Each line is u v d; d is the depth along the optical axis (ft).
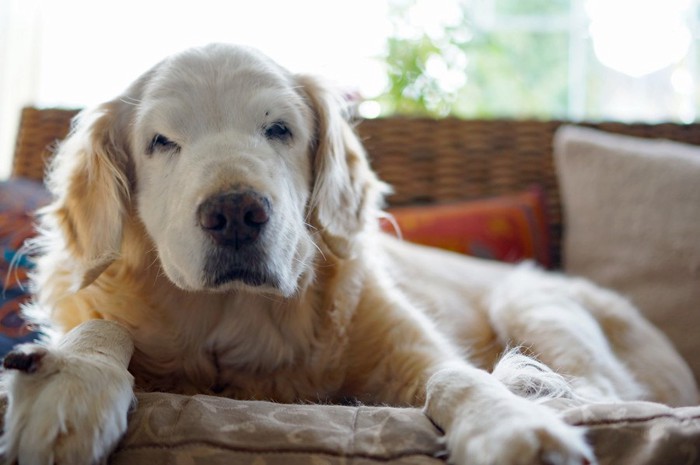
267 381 6.40
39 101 15.24
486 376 4.59
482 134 10.74
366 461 3.82
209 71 5.94
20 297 7.57
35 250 7.41
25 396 4.12
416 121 10.66
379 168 10.45
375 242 7.42
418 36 14.49
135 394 4.58
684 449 3.78
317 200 6.57
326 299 6.43
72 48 15.20
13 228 8.28
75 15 15.16
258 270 5.16
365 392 6.42
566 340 7.54
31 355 4.20
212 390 6.37
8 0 14.97
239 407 4.29
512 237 9.98
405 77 14.08
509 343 8.07
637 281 9.37
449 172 10.61
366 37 14.84
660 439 3.83
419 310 7.33
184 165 5.52
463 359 7.02
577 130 10.48
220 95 5.82
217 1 14.96
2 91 14.94
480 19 16.81
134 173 6.31
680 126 10.98
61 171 6.77
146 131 5.91
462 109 16.57
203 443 3.95
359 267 6.70
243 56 6.16
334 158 6.72
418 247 9.19
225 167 5.22
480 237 9.90
